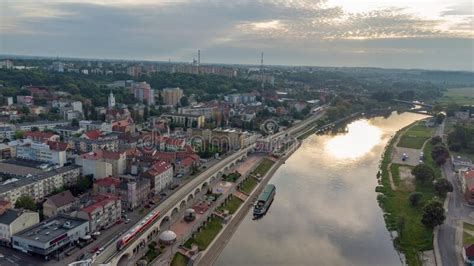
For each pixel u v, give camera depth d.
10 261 193.25
